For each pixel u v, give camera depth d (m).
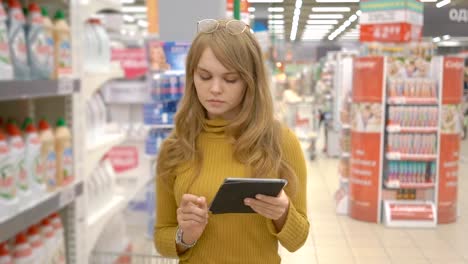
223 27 1.64
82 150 2.52
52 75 2.23
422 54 6.61
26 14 2.14
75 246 2.52
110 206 3.06
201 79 1.66
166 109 4.70
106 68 3.07
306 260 5.16
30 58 2.08
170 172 1.78
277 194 1.54
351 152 6.64
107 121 5.21
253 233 1.71
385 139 6.42
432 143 6.29
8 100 2.41
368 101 6.30
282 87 20.98
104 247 3.28
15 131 1.97
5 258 1.96
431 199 6.52
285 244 1.71
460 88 6.35
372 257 5.24
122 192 3.48
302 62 31.42
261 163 1.67
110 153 4.74
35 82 1.98
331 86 11.95
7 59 1.86
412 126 6.25
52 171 2.24
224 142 1.74
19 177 1.96
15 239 2.09
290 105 15.12
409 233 6.05
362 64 6.29
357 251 5.42
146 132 5.01
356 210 6.60
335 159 11.69
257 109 1.69
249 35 1.66
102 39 3.00
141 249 4.04
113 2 2.80
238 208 1.59
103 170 3.11
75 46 2.44
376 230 6.16
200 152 1.74
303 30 28.48
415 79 6.26
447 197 6.44
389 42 6.62
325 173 9.97
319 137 15.66
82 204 2.54
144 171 4.76
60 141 2.31
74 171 2.48
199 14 4.48
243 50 1.62
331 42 35.22
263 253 1.74
